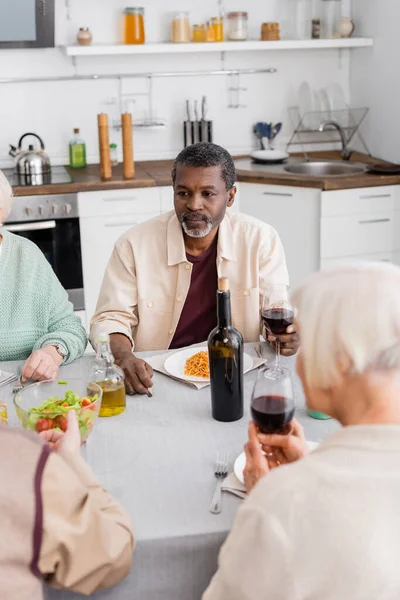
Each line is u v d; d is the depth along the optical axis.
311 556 0.95
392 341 1.00
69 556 1.14
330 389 1.06
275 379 1.40
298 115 4.69
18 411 1.53
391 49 4.23
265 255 2.36
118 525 1.21
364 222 3.97
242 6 4.45
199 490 1.44
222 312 1.64
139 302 2.36
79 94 4.41
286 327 1.99
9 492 1.09
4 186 2.14
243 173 4.06
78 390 1.66
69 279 3.98
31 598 1.10
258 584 0.97
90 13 4.28
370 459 0.98
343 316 1.02
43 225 3.83
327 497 0.96
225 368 1.66
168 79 4.49
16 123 4.37
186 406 1.77
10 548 1.08
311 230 3.94
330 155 4.68
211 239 2.33
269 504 0.98
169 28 4.38
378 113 4.44
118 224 3.96
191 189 2.21
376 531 0.94
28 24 4.12
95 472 1.50
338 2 4.45
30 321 2.20
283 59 4.60
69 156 4.38
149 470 1.51
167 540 1.30
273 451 1.38
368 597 0.93
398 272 1.05
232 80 4.57
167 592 1.33
